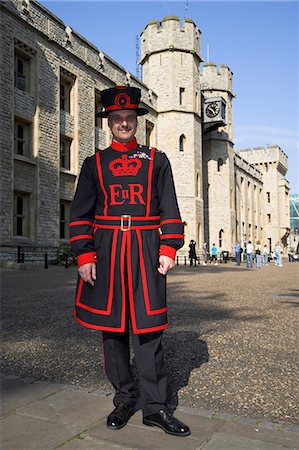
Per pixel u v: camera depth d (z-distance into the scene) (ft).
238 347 14.56
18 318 19.92
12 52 63.62
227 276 50.55
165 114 106.22
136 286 8.34
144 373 8.42
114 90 8.78
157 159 8.87
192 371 11.85
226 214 128.77
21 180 65.36
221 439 7.60
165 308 8.54
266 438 7.65
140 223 8.55
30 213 67.41
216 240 127.03
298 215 302.25
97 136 88.33
